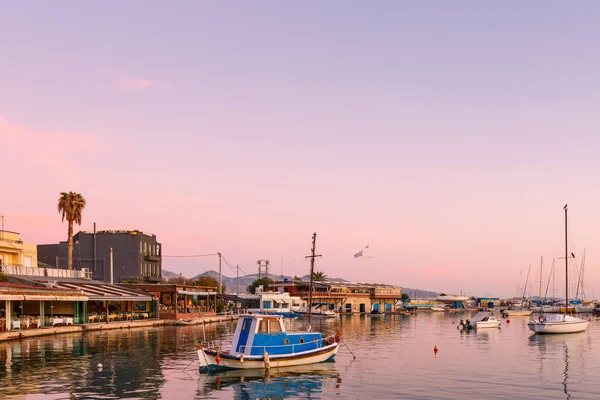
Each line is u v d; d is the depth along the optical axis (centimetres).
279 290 13938
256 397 2897
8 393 2836
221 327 7444
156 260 11406
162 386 3094
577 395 2983
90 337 5547
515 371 3791
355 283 15700
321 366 3894
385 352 4906
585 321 7619
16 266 6794
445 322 10531
